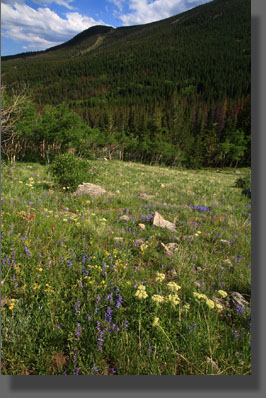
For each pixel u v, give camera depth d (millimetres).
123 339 2344
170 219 7133
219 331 2652
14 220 4988
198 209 8914
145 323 2582
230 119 86250
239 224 6926
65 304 2760
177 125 85125
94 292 2980
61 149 26859
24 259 3525
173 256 4266
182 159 70312
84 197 9133
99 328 2393
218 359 2324
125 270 3605
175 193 13398
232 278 3787
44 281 3107
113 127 81188
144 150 73000
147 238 5254
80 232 5016
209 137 81750
